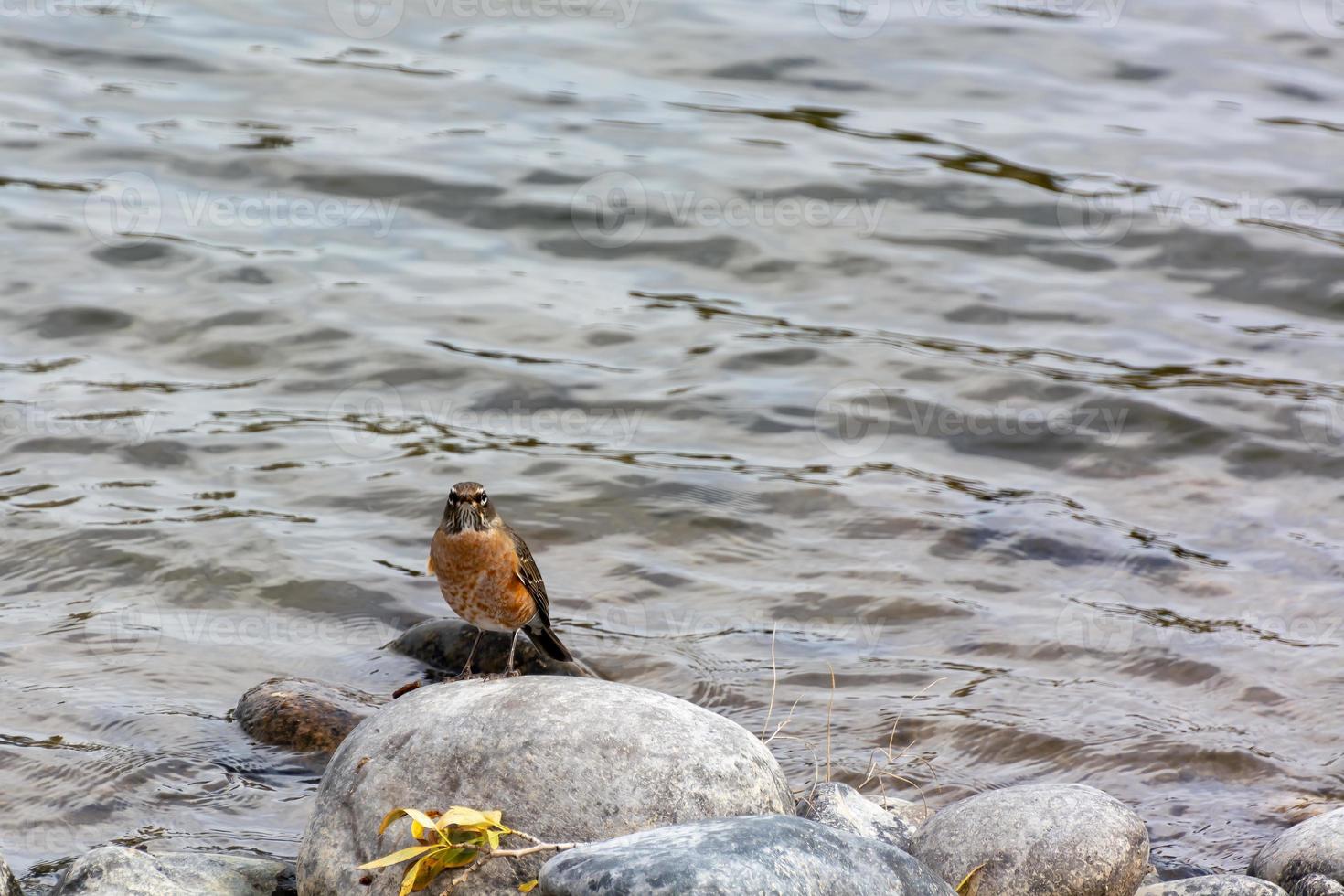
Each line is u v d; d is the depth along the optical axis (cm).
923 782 971
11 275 1783
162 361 1656
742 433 1572
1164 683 1127
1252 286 1920
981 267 1959
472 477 1452
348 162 2130
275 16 2614
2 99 2244
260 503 1376
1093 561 1333
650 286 1900
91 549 1269
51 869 820
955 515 1409
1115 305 1875
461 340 1730
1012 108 2373
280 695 1020
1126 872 777
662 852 657
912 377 1695
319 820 780
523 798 749
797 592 1276
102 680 1068
